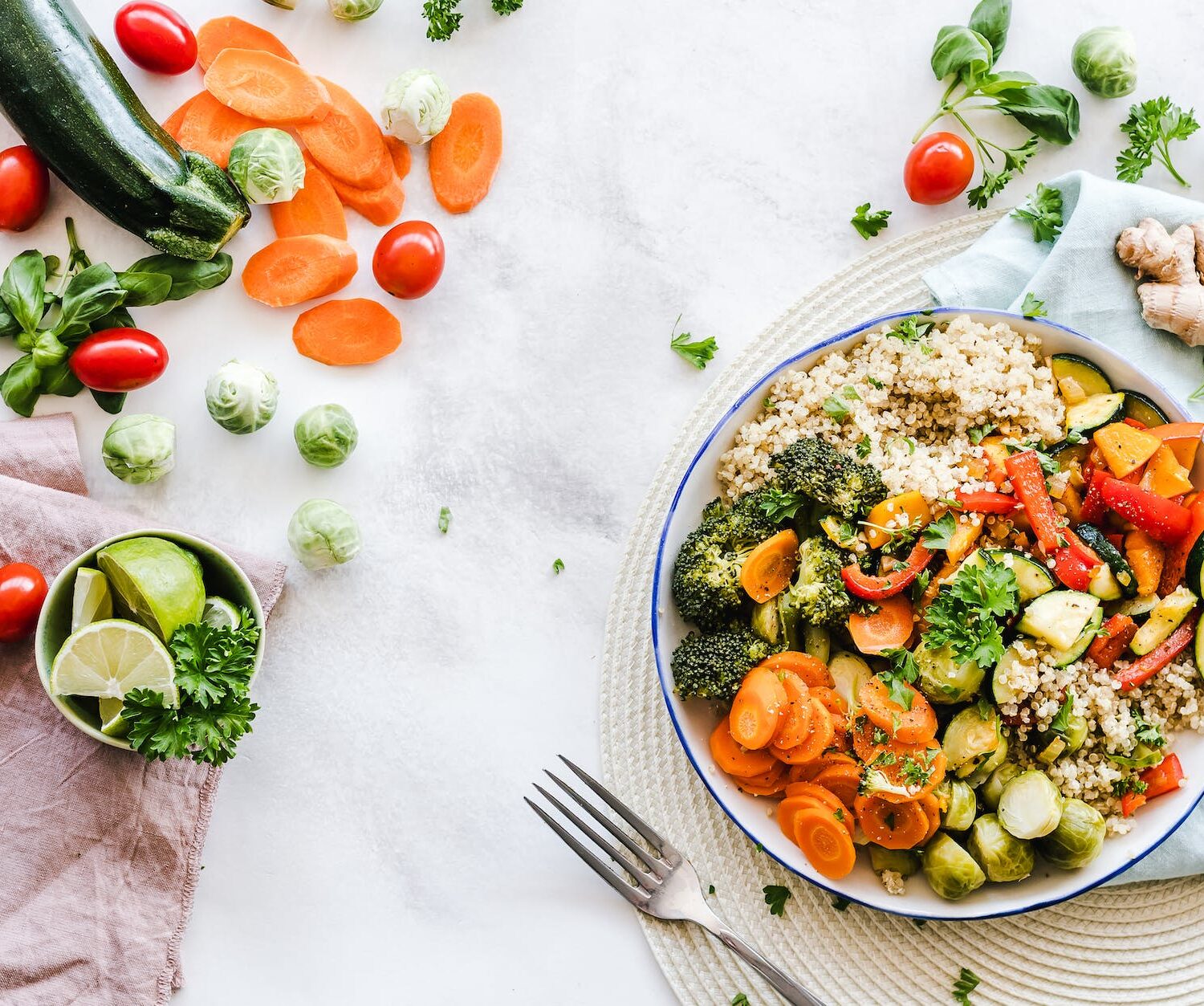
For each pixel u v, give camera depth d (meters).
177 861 0.74
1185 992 0.71
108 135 0.71
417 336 0.77
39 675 0.73
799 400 0.71
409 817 0.76
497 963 0.75
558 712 0.76
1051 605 0.67
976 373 0.69
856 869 0.70
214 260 0.75
